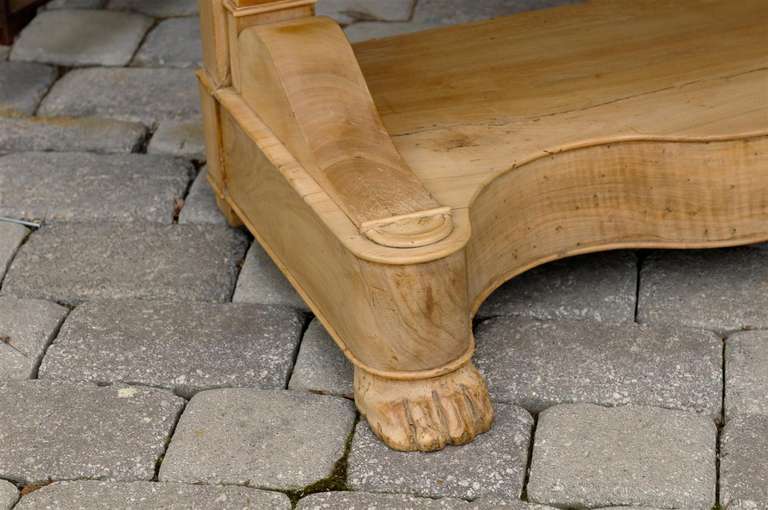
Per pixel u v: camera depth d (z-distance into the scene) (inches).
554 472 104.6
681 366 116.6
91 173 152.0
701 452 106.2
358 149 112.7
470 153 117.3
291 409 113.3
